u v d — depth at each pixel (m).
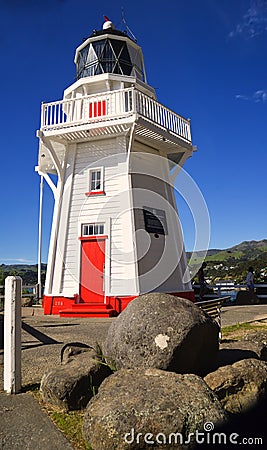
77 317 11.67
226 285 18.03
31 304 16.48
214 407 3.24
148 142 13.86
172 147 14.45
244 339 6.17
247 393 4.07
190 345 4.13
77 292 12.36
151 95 15.82
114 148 13.16
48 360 5.93
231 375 4.12
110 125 12.30
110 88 14.50
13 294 4.58
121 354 4.28
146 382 3.47
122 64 15.68
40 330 8.97
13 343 4.51
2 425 3.58
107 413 3.11
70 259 12.73
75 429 3.50
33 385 4.71
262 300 17.88
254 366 4.35
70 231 12.95
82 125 12.59
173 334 4.12
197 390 3.38
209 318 4.50
